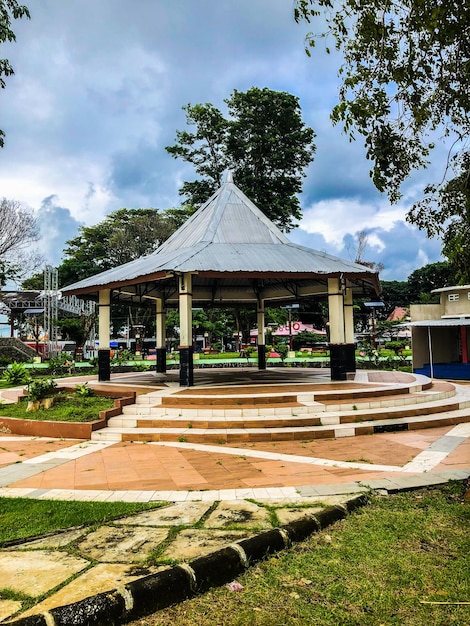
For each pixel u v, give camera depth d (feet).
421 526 11.84
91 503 14.11
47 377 59.00
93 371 67.62
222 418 26.27
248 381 39.47
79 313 110.22
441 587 8.85
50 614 7.56
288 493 14.65
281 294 53.01
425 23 12.48
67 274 127.44
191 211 104.63
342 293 39.04
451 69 14.08
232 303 58.59
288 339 109.81
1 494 15.46
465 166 15.38
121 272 41.11
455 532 11.43
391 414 27.32
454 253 14.65
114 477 17.47
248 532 11.47
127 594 8.20
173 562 9.87
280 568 9.79
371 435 24.72
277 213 82.12
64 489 15.97
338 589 8.85
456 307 62.28
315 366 67.56
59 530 11.94
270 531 10.91
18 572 9.62
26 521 12.62
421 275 147.02
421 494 14.53
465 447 21.20
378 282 41.98
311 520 11.74
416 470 17.40
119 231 122.42
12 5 20.25
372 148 15.03
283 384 36.42
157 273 33.91
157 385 37.88
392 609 8.17
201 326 105.09
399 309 147.54
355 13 14.08
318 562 10.00
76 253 130.00
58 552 10.62
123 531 11.82
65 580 9.21
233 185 50.78
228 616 8.16
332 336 38.58
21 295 103.91
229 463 19.21
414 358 62.23
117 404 29.07
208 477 17.13
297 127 82.17
